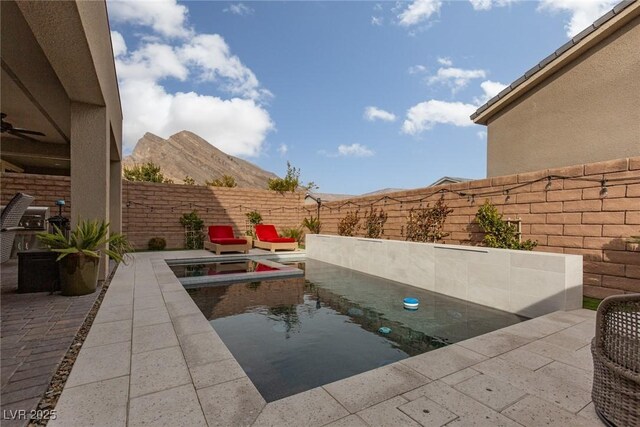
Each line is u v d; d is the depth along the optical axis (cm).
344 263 830
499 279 456
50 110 602
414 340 341
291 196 1420
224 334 355
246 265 825
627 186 417
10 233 487
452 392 198
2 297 404
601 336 177
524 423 169
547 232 505
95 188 489
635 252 406
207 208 1234
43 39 330
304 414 173
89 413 169
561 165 671
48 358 236
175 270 736
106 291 457
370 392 197
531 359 247
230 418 168
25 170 1025
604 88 599
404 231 807
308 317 421
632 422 155
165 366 225
